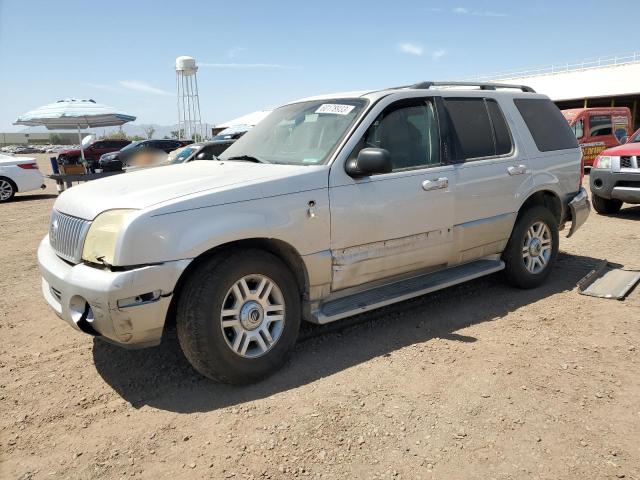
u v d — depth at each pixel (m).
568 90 35.28
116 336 3.07
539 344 3.99
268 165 3.94
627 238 7.52
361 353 3.89
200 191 3.29
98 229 3.19
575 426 2.93
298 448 2.78
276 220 3.45
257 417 3.08
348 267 3.85
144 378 3.62
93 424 3.07
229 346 3.31
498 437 2.84
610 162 8.90
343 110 4.20
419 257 4.28
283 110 4.84
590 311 4.65
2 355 4.07
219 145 11.60
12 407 3.29
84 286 3.07
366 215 3.87
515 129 5.10
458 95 4.74
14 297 5.53
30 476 2.62
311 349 3.98
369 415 3.06
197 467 2.64
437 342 4.06
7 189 15.13
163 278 3.06
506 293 5.19
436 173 4.31
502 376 3.50
